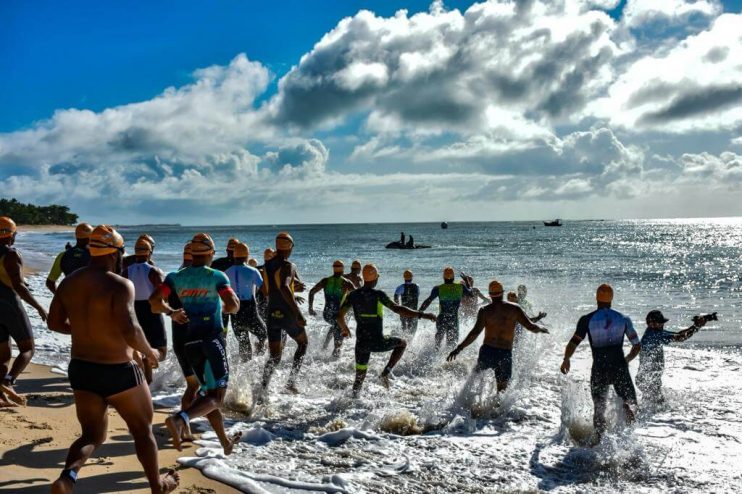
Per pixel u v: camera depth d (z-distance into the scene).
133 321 3.54
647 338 8.11
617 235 111.94
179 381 8.27
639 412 7.61
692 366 10.40
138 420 3.70
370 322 7.99
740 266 37.56
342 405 7.51
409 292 11.69
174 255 46.41
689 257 47.31
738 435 6.68
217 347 5.12
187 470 4.91
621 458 5.77
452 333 10.97
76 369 3.55
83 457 3.45
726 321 15.91
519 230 152.75
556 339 13.15
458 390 8.38
